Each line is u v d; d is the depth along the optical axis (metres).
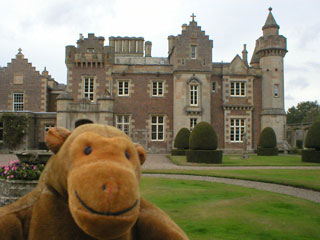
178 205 8.70
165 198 9.70
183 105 35.34
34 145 34.53
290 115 93.50
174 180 14.07
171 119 36.16
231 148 36.78
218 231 6.31
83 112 30.42
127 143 2.27
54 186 2.32
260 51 38.59
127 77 36.09
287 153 36.50
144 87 36.22
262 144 33.56
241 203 9.09
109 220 1.81
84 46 35.56
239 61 37.62
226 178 15.09
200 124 23.66
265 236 6.06
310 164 22.20
